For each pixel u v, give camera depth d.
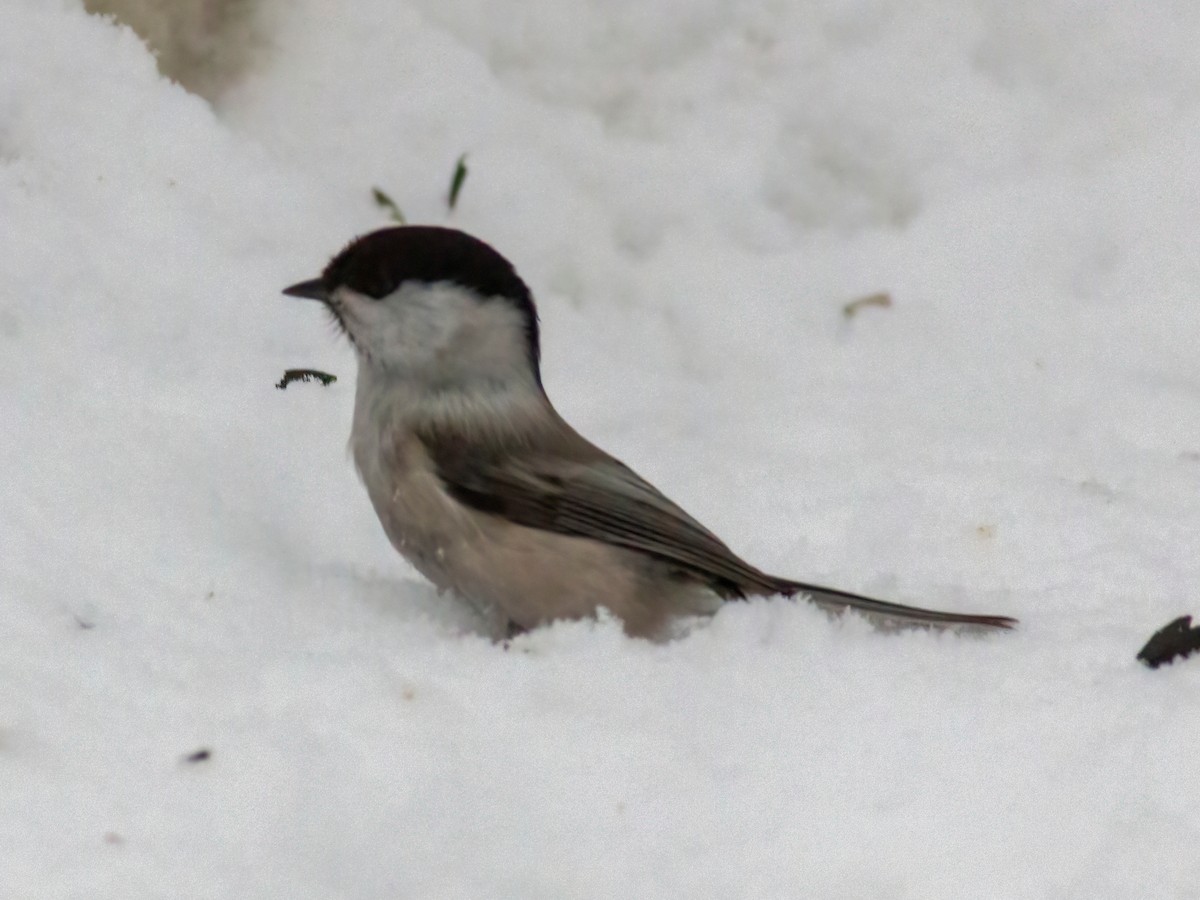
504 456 7.86
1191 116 13.52
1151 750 6.48
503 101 13.20
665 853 5.79
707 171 13.34
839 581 8.94
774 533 9.60
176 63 12.19
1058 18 13.91
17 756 5.82
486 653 7.17
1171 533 9.58
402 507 7.91
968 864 5.77
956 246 13.07
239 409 9.51
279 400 9.75
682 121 13.55
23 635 6.66
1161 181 13.20
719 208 13.25
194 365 9.88
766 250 13.17
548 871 5.68
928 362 12.40
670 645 7.42
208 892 5.32
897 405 11.91
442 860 5.68
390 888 5.55
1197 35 13.86
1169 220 13.05
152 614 7.11
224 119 12.44
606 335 12.39
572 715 6.59
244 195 11.41
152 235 10.77
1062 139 13.54
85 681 6.39
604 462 8.07
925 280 12.95
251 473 8.92
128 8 11.76
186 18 12.18
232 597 7.46
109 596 7.19
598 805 6.01
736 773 6.25
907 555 9.33
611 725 6.54
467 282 7.94
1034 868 5.76
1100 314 12.70
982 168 13.41
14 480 7.89
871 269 13.05
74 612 6.98
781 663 7.18
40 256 10.20
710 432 11.27
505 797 6.00
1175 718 6.73
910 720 6.66
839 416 11.62
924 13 13.88
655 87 13.62
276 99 12.62
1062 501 10.02
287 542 8.52
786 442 11.19
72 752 5.90
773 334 12.59
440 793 5.96
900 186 13.50
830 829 5.92
